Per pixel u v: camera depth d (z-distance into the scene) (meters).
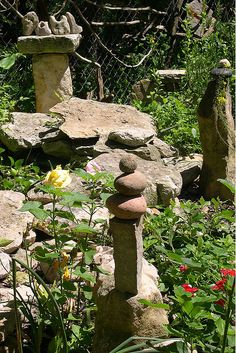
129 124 5.93
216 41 8.10
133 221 2.97
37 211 3.17
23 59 7.81
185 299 2.71
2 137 5.79
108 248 3.88
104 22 8.91
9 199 4.53
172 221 4.05
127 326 3.06
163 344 3.03
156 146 5.74
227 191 5.40
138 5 9.37
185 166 5.68
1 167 5.34
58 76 6.76
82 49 8.87
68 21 6.82
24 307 3.21
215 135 5.37
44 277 3.88
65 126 5.72
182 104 6.51
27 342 3.34
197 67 7.46
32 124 5.86
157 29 9.34
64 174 3.22
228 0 9.33
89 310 3.29
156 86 7.61
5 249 4.09
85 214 4.28
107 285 3.15
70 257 3.60
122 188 2.95
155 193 4.90
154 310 3.07
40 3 8.44
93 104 6.09
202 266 3.08
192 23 9.28
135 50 9.20
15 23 8.69
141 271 3.11
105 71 8.88
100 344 3.11
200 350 3.09
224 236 4.32
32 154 5.80
